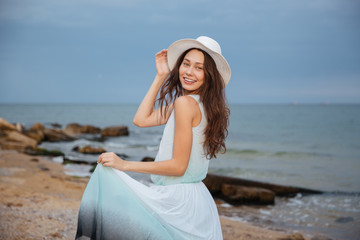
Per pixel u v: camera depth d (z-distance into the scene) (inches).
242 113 3366.1
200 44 81.4
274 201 347.9
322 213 311.3
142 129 1403.8
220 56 81.0
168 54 89.8
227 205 334.3
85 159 580.4
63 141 870.4
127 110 4190.5
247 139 1128.2
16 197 234.4
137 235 75.3
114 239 75.2
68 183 342.6
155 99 94.8
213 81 82.6
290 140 1099.9
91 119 2285.9
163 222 76.6
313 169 566.3
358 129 1515.7
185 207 79.4
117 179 76.9
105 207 76.0
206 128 81.0
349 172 539.8
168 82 93.5
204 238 80.0
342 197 371.9
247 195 343.3
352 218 294.8
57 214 196.4
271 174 512.1
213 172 516.1
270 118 2407.7
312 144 988.6
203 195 84.0
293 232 254.8
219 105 82.4
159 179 83.9
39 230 162.4
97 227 75.9
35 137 811.4
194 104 79.6
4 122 790.5
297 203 347.3
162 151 82.9
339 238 243.8
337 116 2596.0
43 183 332.5
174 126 82.0
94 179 77.4
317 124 1801.2
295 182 452.8
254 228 250.2
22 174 371.6
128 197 76.4
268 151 787.4
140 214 75.9
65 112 3368.6
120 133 1068.5
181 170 77.5
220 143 82.8
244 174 505.7
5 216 178.9
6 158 500.4
